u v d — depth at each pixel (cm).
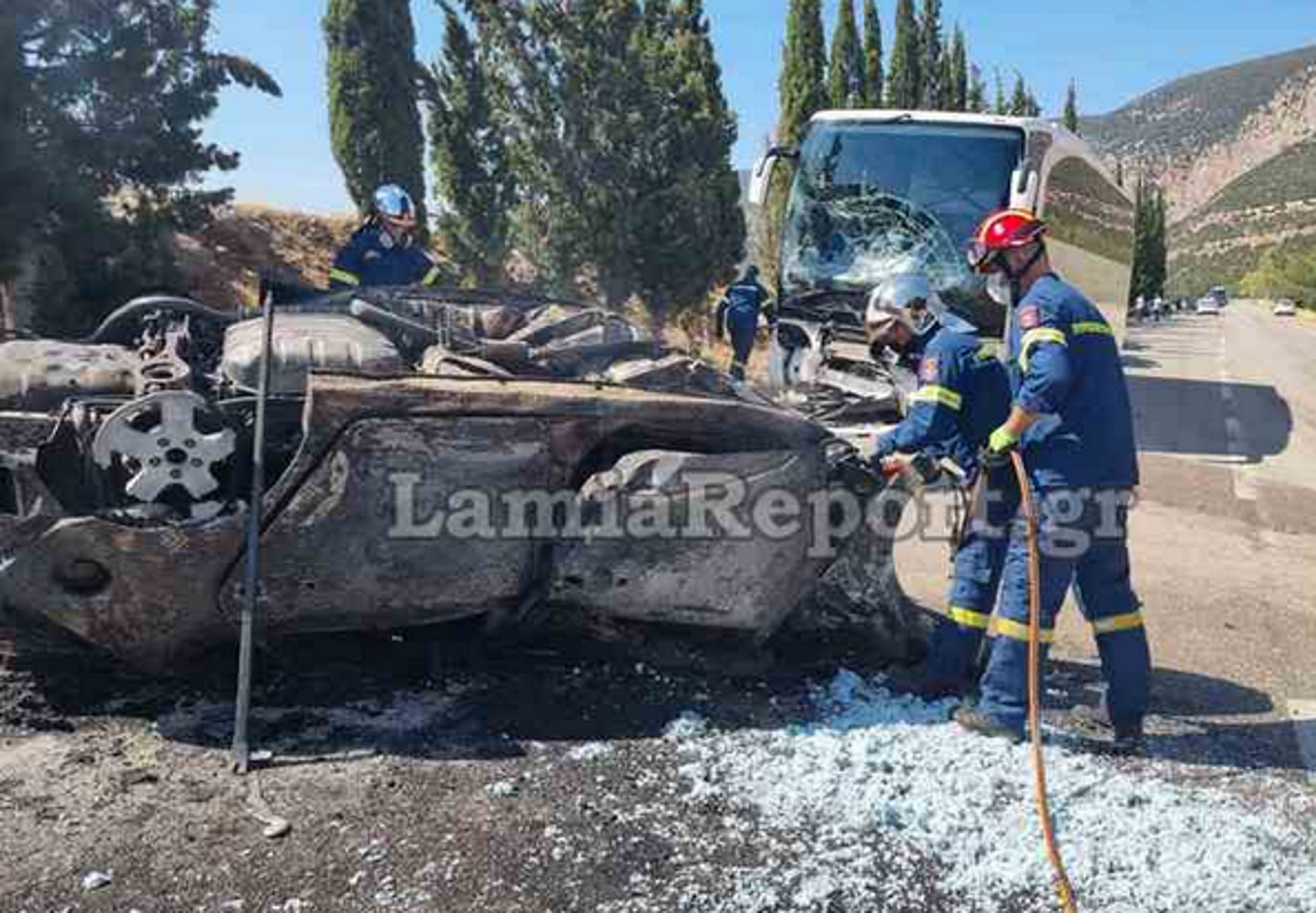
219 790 361
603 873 326
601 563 427
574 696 443
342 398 390
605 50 1600
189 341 461
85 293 920
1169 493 1000
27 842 326
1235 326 5788
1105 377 433
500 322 534
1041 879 338
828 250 1058
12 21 845
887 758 407
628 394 432
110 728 399
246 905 303
